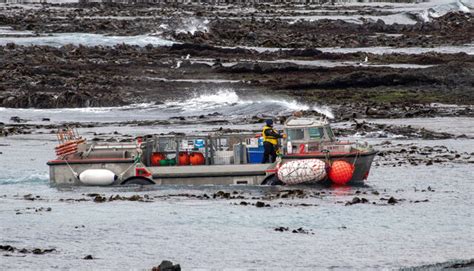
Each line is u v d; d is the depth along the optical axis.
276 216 92.00
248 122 188.88
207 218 91.12
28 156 139.25
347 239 83.25
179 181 109.12
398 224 89.00
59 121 195.88
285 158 108.25
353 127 173.12
